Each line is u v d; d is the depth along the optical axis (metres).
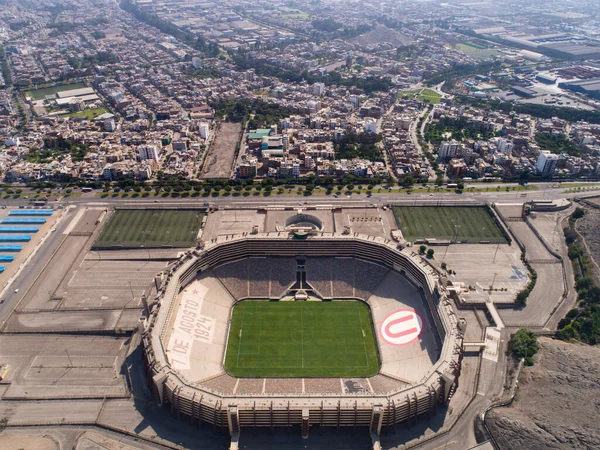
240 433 168.75
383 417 164.62
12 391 187.62
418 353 199.50
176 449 165.00
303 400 166.50
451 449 164.38
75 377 194.00
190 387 171.12
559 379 183.62
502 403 180.88
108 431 172.00
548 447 157.75
